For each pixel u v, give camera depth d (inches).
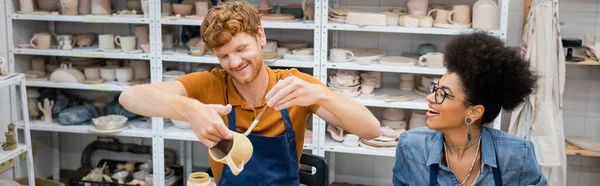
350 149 132.6
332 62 130.2
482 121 61.9
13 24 143.3
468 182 65.2
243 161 50.7
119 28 156.1
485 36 59.0
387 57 132.8
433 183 65.1
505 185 64.9
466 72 57.4
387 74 148.3
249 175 62.6
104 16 136.0
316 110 62.6
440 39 142.7
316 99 54.3
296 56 131.5
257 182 62.8
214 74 64.0
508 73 57.2
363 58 129.6
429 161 64.3
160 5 132.3
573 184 148.5
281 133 62.7
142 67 145.6
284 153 62.7
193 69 154.9
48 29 158.4
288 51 138.1
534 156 64.2
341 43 147.9
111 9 145.2
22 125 144.3
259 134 62.6
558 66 124.3
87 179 146.7
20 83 125.0
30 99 148.4
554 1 119.9
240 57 54.2
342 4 143.8
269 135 62.5
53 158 166.4
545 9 119.6
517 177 64.5
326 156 154.9
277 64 131.1
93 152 167.5
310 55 131.1
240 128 62.8
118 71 142.6
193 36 146.9
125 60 152.9
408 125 141.5
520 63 57.8
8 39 141.6
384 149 131.6
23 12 141.0
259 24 56.6
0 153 122.0
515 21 138.1
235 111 62.7
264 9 137.0
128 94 55.6
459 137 62.9
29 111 148.5
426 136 66.7
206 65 145.6
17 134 144.2
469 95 58.6
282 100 53.5
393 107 131.6
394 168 70.2
